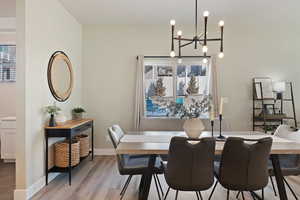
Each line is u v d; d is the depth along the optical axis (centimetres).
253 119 464
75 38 440
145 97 478
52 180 335
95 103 476
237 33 472
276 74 473
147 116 477
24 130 268
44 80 316
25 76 268
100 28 474
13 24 429
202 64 476
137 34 474
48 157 326
